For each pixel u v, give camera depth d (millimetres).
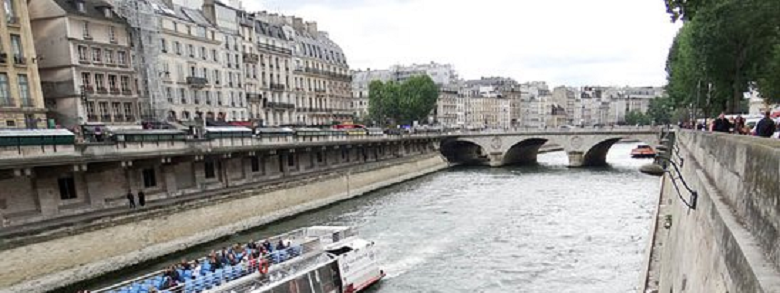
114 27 46812
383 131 71062
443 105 137250
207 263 20250
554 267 25562
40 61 42875
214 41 59719
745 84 40906
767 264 5242
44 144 25453
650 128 70438
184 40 54938
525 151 85312
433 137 77188
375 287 23344
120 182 31078
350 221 36656
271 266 20094
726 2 34156
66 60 42312
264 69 72125
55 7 42094
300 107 81375
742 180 7309
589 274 24312
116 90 46375
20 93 37000
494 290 22641
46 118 39000
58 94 42688
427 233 32688
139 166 31844
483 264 26266
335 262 21859
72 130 37281
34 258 21516
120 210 28922
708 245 8969
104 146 28578
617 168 70562
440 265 26219
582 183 55312
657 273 19312
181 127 45781
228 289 18344
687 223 13039
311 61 86438
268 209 36312
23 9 37625
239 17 67562
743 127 21875
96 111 44312
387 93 102375
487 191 50656
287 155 47844
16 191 25750
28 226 25203
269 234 32875
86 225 23641
